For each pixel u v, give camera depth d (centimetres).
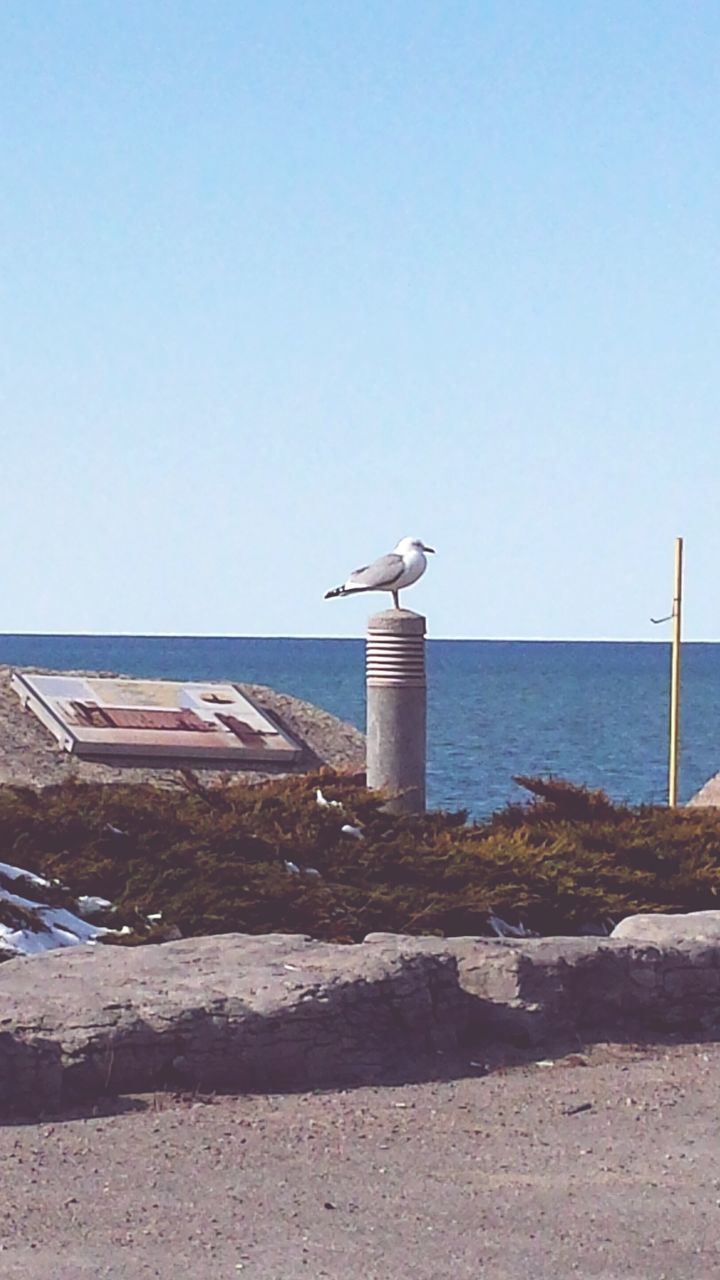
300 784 1769
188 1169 827
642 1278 688
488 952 1116
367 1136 894
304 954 1088
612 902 1412
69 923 1269
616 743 6869
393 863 1446
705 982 1183
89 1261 695
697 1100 984
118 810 1512
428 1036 1068
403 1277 683
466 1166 840
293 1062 1001
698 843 1619
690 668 18688
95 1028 950
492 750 6419
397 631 1756
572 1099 982
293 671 15788
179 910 1285
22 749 1962
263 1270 688
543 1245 723
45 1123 905
